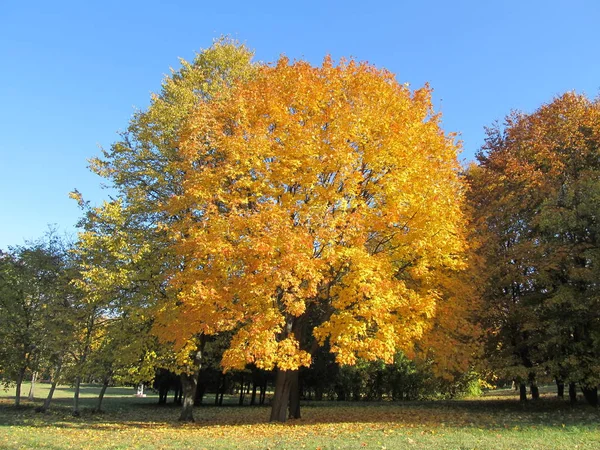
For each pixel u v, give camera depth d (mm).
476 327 14258
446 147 14055
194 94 18516
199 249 11781
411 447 8945
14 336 23969
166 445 10336
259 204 12133
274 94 14086
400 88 14969
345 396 35062
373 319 11891
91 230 16984
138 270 16266
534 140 20734
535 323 17547
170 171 17172
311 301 13312
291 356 11727
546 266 17359
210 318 11461
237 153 12719
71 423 16953
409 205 12445
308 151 12469
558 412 17078
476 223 18703
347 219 11922
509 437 10086
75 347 20469
